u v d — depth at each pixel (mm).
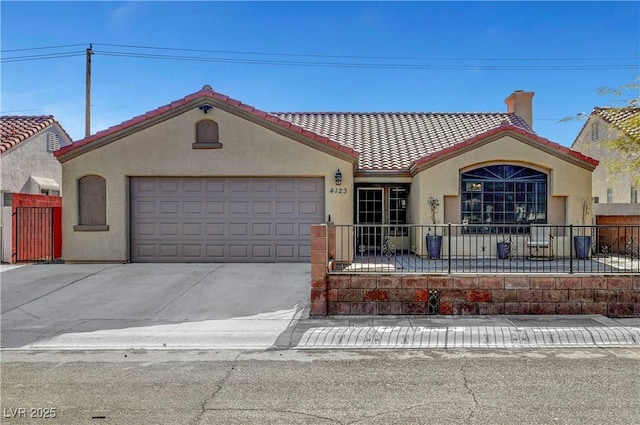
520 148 13586
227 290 10469
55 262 13953
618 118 17594
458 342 7473
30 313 8898
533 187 13898
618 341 7539
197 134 13656
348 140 16953
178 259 13805
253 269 12695
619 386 5566
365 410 4922
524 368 6242
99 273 12211
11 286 10898
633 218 14875
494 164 13805
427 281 8953
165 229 13820
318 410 4930
